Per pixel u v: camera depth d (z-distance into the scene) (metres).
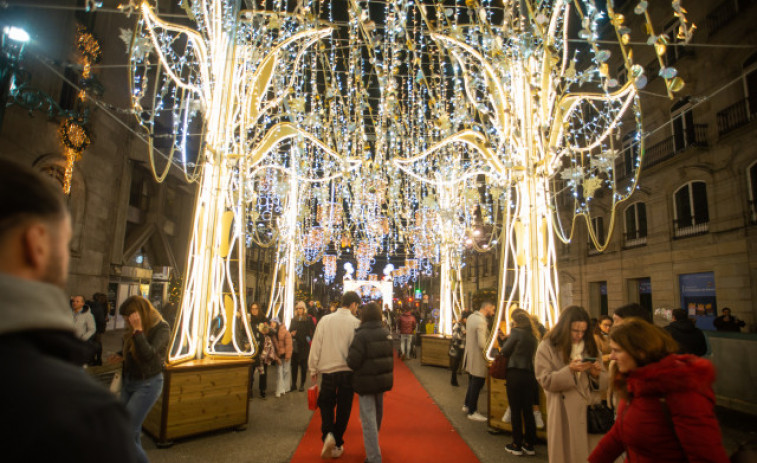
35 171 0.83
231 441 5.25
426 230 15.42
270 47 6.71
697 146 13.41
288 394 7.95
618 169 17.70
